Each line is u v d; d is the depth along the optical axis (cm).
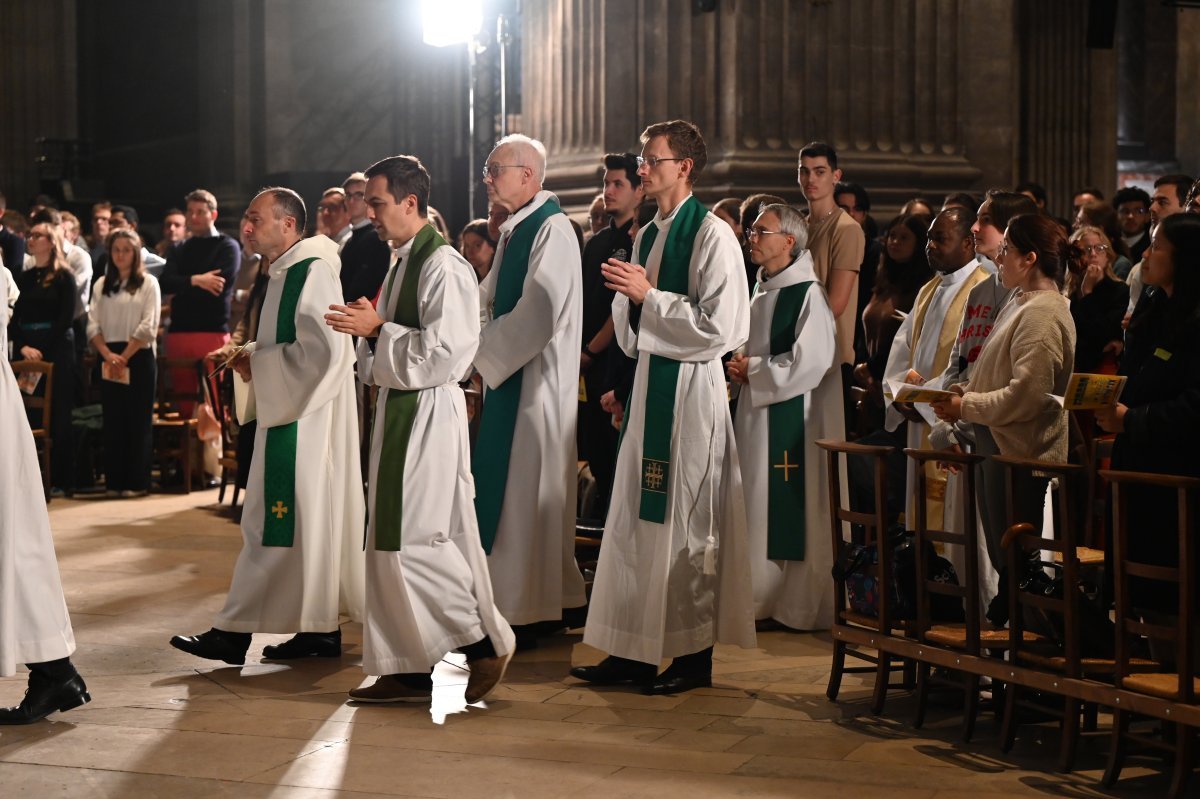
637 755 423
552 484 561
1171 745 380
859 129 1002
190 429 1023
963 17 1028
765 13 972
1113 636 413
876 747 431
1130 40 1920
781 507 602
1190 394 389
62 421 1005
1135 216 796
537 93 1081
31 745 432
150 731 448
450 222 1587
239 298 1131
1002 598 438
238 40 1702
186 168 1836
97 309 999
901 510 598
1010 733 424
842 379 658
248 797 385
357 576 557
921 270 652
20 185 2098
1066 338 448
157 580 706
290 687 507
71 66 2122
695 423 497
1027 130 1495
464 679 519
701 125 988
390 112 1714
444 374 464
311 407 527
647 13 995
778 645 580
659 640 490
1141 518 400
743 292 504
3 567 437
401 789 392
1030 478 448
